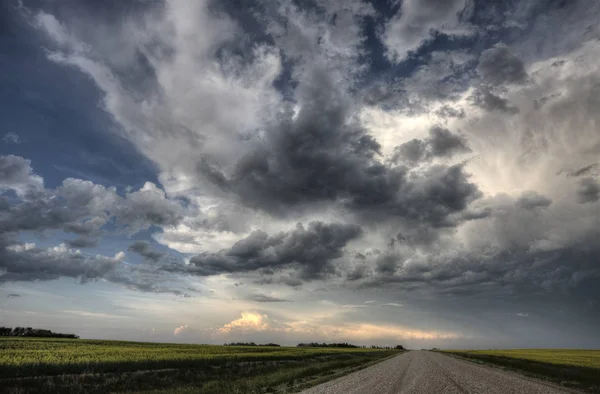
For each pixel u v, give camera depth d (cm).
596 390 1720
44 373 2236
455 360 4853
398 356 6531
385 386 1889
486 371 2897
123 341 8044
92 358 2994
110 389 1962
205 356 3909
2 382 1814
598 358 5312
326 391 1709
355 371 2966
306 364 4188
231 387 1981
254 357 4341
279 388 1977
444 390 1716
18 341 5806
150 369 2769
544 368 2930
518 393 1608
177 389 1952
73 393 1822
